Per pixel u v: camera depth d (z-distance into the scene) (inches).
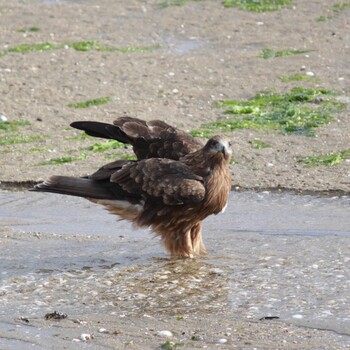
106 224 581.6
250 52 911.7
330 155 683.4
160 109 793.6
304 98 794.2
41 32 986.7
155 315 426.6
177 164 507.8
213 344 388.5
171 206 505.0
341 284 456.8
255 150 700.0
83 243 541.0
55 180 516.7
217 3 1044.5
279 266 489.1
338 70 853.2
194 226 515.2
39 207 618.2
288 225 561.9
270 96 807.7
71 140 748.0
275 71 861.2
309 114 764.0
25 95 830.5
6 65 895.1
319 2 1019.9
